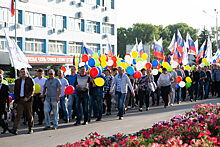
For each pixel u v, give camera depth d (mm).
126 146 5680
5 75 30562
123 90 13039
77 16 48500
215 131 7348
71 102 13180
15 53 14078
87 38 50281
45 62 40469
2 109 10094
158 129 7199
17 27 39312
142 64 16281
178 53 23734
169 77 16656
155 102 20141
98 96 12867
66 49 46719
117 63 17484
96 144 6156
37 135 9945
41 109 12211
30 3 41094
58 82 10992
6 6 37875
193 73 19844
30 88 10250
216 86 22219
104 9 53281
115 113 15383
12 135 10055
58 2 45406
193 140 5594
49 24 44156
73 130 10734
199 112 9680
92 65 14031
